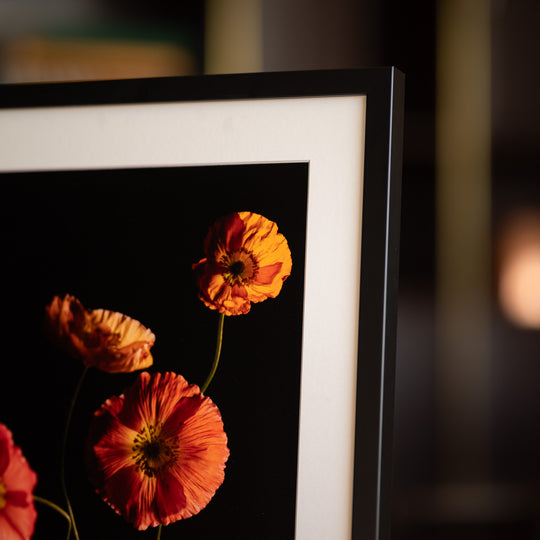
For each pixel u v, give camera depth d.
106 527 1.30
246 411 1.28
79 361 1.32
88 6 1.77
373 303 1.25
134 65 1.78
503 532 1.82
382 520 1.25
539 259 1.82
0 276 1.34
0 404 1.33
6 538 1.32
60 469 1.32
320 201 1.27
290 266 1.28
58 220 1.33
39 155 1.34
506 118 1.81
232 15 1.79
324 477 1.25
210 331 1.29
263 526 1.27
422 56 1.81
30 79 1.77
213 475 1.28
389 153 1.25
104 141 1.33
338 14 1.80
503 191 1.82
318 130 1.27
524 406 1.83
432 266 1.83
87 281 1.32
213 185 1.30
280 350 1.27
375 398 1.24
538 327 1.83
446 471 1.83
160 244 1.31
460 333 1.83
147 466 1.30
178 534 1.29
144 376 1.31
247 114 1.29
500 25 1.81
